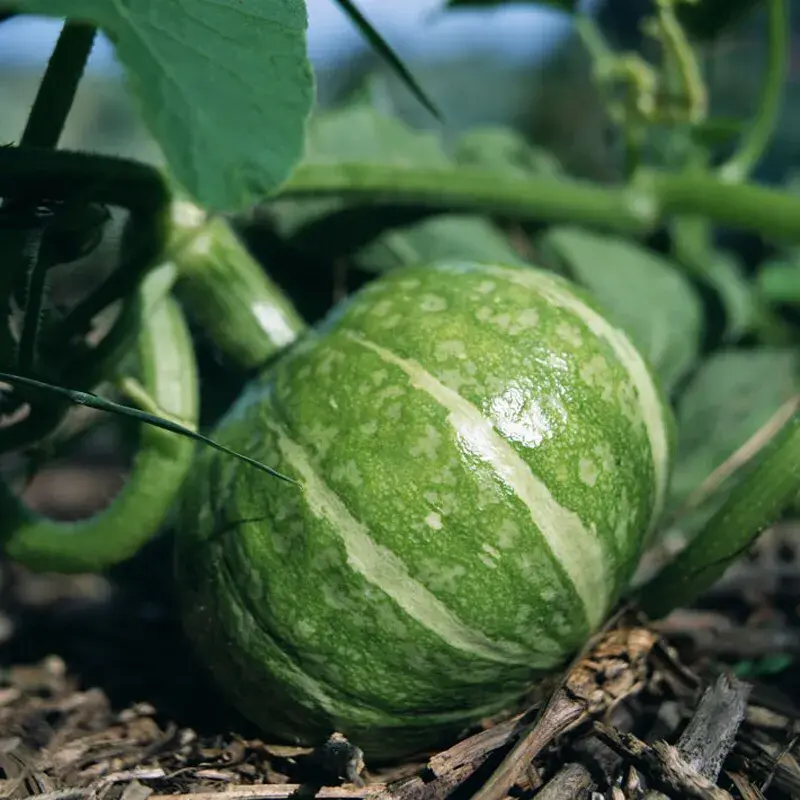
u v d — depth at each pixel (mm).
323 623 382
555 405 388
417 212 585
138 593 576
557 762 394
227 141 311
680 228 653
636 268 638
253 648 393
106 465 828
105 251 606
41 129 387
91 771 410
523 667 395
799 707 441
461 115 1304
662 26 536
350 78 976
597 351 402
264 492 389
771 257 811
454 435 379
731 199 579
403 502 376
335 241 588
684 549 422
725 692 406
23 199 381
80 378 413
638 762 383
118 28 303
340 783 393
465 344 392
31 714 452
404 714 395
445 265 423
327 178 541
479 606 379
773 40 563
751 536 414
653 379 419
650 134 685
